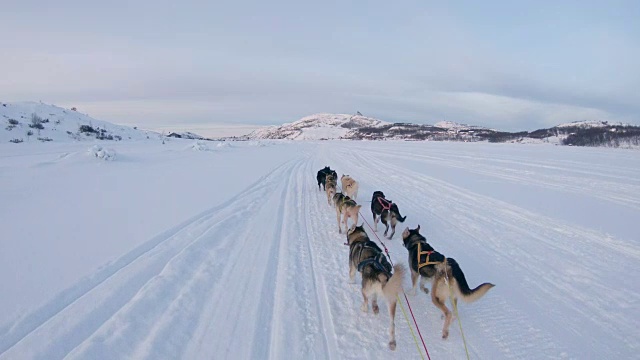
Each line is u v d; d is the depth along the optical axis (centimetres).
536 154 2409
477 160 2183
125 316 494
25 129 5675
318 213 1104
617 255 680
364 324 500
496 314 516
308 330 485
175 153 3130
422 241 598
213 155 3088
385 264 518
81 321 478
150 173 1775
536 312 515
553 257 692
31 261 642
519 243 771
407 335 475
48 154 2784
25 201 1080
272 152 3900
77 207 1023
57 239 757
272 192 1425
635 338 448
